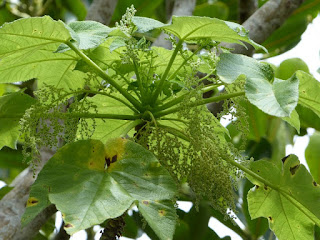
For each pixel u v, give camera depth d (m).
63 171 0.63
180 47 0.75
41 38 0.71
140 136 0.74
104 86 0.78
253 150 1.20
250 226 1.12
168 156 0.71
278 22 1.18
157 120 0.80
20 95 0.84
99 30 0.70
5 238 0.86
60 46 0.72
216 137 0.75
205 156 0.70
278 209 0.91
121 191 0.61
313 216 0.89
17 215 0.88
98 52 0.81
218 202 0.71
